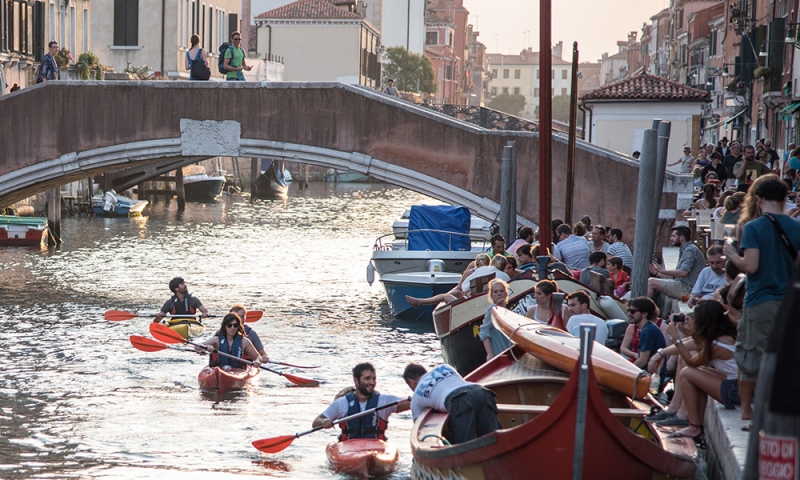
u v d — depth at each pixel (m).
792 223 12.64
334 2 145.62
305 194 121.69
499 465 12.98
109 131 42.53
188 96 42.28
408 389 25.41
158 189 96.44
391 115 41.62
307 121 42.06
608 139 57.44
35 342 30.70
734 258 12.70
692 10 135.62
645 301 19.52
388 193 127.00
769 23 63.19
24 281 44.66
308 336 32.97
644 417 15.04
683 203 39.03
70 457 19.22
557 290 21.28
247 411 22.95
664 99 56.41
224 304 39.25
